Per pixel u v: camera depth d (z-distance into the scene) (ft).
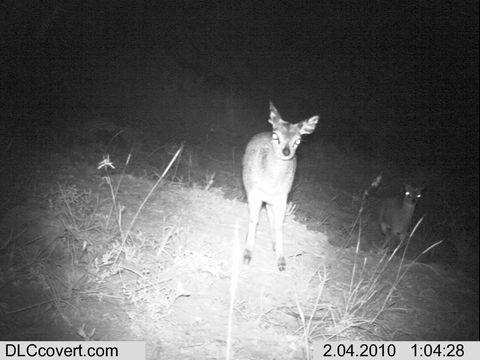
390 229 9.98
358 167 14.34
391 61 21.39
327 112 17.16
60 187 5.94
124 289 4.92
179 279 5.31
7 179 6.39
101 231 5.67
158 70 13.85
